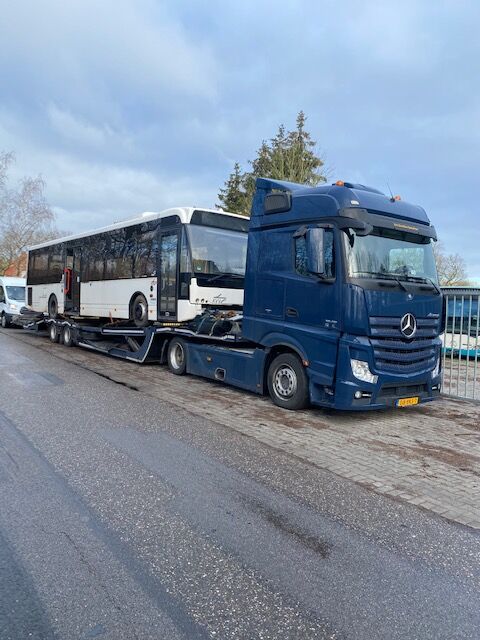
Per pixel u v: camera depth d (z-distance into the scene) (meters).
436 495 4.49
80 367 10.88
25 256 45.03
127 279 11.59
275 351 7.57
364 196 6.63
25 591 2.81
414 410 7.88
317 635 2.55
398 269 6.79
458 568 3.28
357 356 6.23
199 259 9.56
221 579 3.01
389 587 3.02
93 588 2.86
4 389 8.10
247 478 4.68
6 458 4.91
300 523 3.82
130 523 3.67
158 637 2.48
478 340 9.74
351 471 5.01
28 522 3.62
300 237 6.85
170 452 5.30
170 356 10.24
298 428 6.47
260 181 7.72
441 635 2.60
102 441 5.55
